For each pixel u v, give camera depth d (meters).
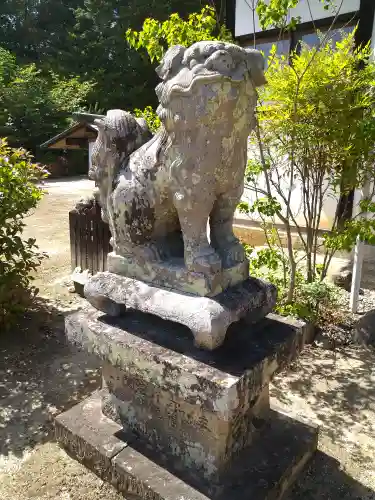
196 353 1.52
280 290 3.06
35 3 19.11
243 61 1.31
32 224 6.70
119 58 15.84
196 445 1.61
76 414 1.97
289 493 1.70
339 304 3.37
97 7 16.02
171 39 2.97
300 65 2.64
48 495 1.70
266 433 1.85
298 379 2.53
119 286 1.70
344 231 2.90
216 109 1.30
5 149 3.20
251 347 1.58
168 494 1.52
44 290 3.93
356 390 2.42
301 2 4.26
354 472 1.82
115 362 1.65
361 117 2.73
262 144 3.15
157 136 1.56
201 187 1.42
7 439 2.02
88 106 15.95
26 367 2.67
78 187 11.07
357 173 2.86
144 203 1.57
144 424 1.78
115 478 1.69
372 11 3.85
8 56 15.67
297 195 4.47
